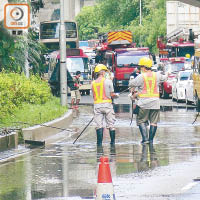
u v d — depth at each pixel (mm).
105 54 114500
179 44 109188
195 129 39688
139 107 32625
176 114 52062
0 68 50438
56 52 90938
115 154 28703
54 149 31094
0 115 37688
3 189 20781
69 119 44469
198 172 23266
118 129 40406
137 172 23469
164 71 80938
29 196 19594
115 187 20641
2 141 30297
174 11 135750
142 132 32781
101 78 32625
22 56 57062
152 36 160000
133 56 98688
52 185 21328
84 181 21969
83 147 31734
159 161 26125
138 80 32500
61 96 53875
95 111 32625
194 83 60312
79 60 91812
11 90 43188
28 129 34625
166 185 20891
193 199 18594
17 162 26781
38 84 52594
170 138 34844
